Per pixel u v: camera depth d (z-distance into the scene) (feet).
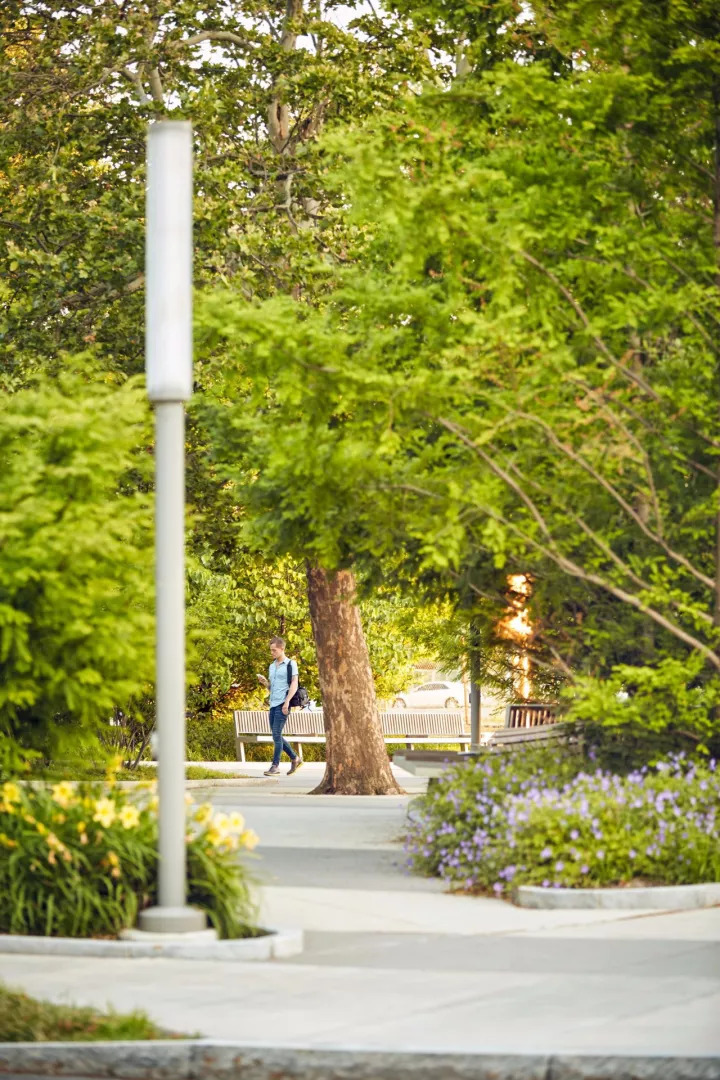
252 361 46.16
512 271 44.68
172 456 36.37
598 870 42.22
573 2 48.93
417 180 46.55
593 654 53.98
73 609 37.63
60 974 32.04
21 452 42.01
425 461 47.16
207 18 89.35
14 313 83.76
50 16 88.22
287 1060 24.95
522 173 49.16
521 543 47.06
